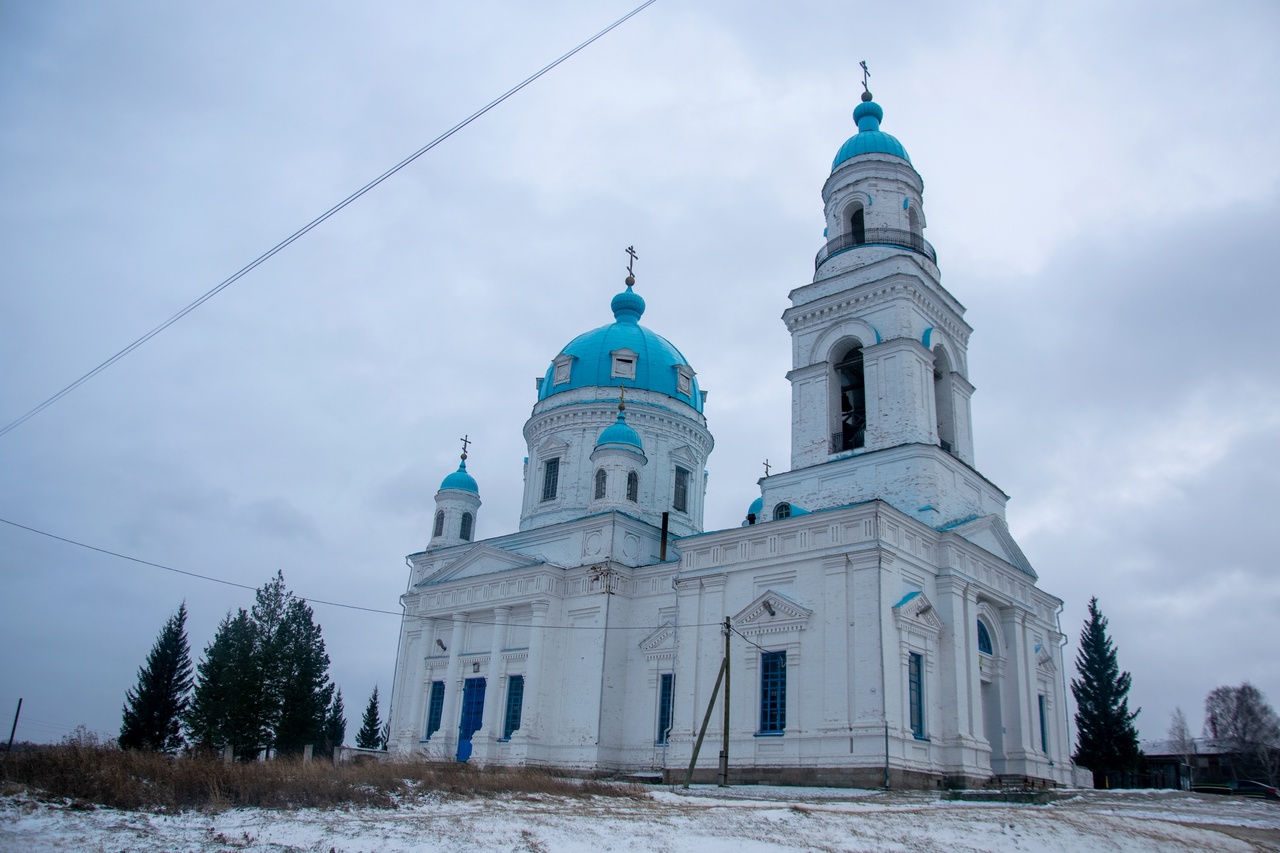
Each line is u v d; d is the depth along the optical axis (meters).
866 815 21.20
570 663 46.34
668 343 61.62
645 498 54.44
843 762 34.38
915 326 43.66
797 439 44.81
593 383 57.16
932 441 42.03
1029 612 43.16
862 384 46.28
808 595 37.69
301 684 66.31
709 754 38.41
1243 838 21.81
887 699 34.22
